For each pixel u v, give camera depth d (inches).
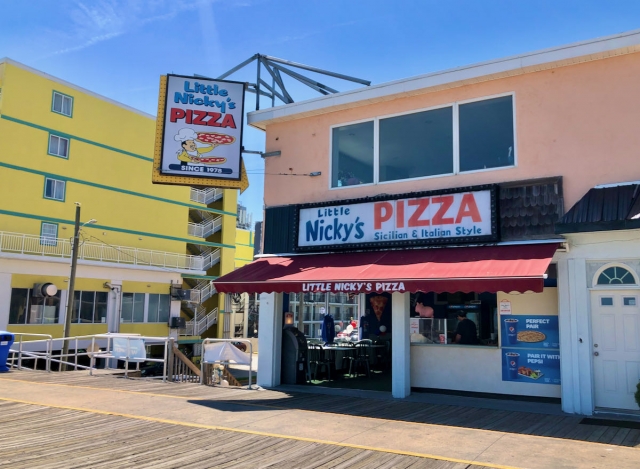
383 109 481.4
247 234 2365.9
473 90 439.2
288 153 528.7
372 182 481.1
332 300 799.1
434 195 434.9
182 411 367.2
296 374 505.4
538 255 368.5
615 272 371.9
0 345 596.7
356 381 530.6
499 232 404.2
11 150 1197.7
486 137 432.8
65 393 436.8
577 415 363.6
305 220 499.2
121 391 450.6
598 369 370.9
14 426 321.1
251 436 300.8
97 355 594.6
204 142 506.6
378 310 661.3
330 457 260.5
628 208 345.4
